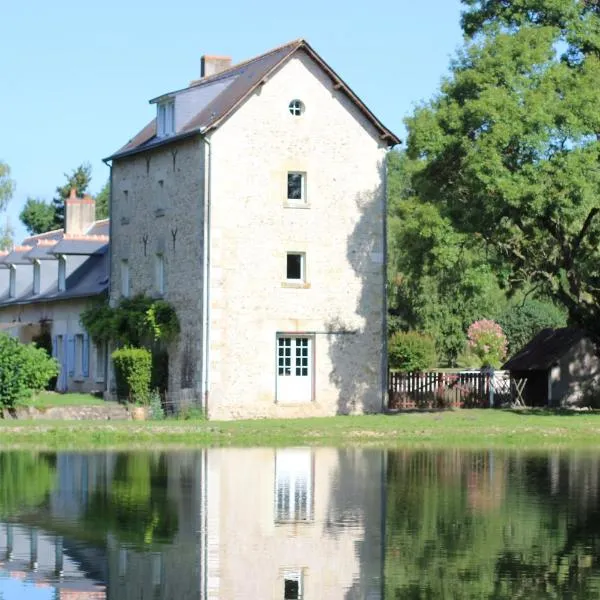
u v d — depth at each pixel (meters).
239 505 25.27
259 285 45.75
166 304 47.38
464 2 47.31
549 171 42.75
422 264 45.78
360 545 21.45
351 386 46.97
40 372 43.69
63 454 34.25
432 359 56.25
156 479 29.00
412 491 27.31
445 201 45.50
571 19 45.59
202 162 45.44
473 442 38.06
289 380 46.16
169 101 48.19
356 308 47.12
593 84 43.56
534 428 40.66
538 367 51.31
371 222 47.44
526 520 23.70
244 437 38.56
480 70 44.28
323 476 29.73
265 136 45.97
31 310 62.41
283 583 18.92
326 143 46.81
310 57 46.56
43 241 62.50
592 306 46.91
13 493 26.67
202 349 44.91
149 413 44.81
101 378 53.25
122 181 51.94
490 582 18.94
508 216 44.41
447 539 21.95
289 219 46.28
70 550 20.95
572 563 20.17
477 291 44.78
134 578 19.17
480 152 43.09
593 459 33.66
